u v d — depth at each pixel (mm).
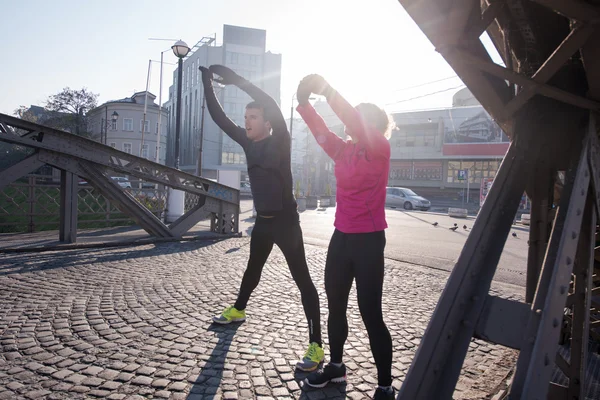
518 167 1706
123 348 2873
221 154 68250
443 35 1482
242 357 2787
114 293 4312
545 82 1566
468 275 1495
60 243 7113
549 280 1368
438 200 42906
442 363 1402
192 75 72875
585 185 1580
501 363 2914
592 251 1709
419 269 6543
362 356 2900
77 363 2613
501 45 2188
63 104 44688
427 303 4457
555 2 1226
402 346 3145
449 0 1352
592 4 1214
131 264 5875
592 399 2402
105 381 2385
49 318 3455
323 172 54656
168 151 86562
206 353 2834
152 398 2215
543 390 1250
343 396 2311
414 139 46625
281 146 2846
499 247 1534
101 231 9758
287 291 4621
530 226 2221
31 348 2826
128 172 7758
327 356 2887
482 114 41531
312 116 2275
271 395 2295
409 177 47094
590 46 1337
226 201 9406
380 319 2127
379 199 2113
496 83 1762
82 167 7301
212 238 9070
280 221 2877
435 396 1367
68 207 7223
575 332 1788
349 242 2156
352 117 2006
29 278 4809
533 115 1767
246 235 10008
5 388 2262
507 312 1408
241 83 3035
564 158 1750
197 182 8859
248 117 2885
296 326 3451
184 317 3600
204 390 2322
